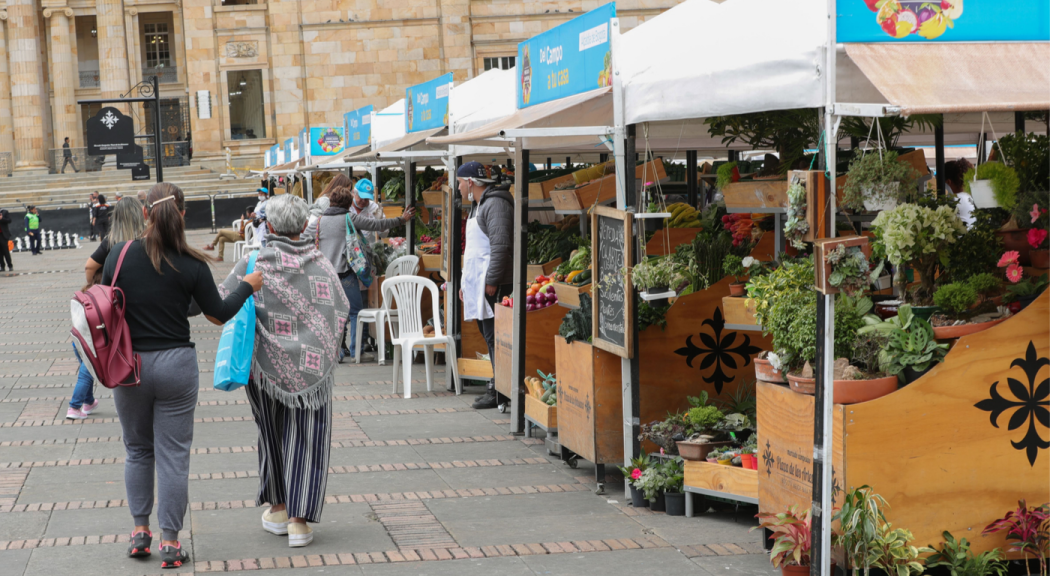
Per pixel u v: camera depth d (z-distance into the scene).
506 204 8.02
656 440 5.58
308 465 4.89
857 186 4.20
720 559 4.64
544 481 6.12
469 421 7.89
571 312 6.07
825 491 3.83
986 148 9.03
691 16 5.38
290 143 22.19
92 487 6.02
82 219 38.66
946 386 3.93
